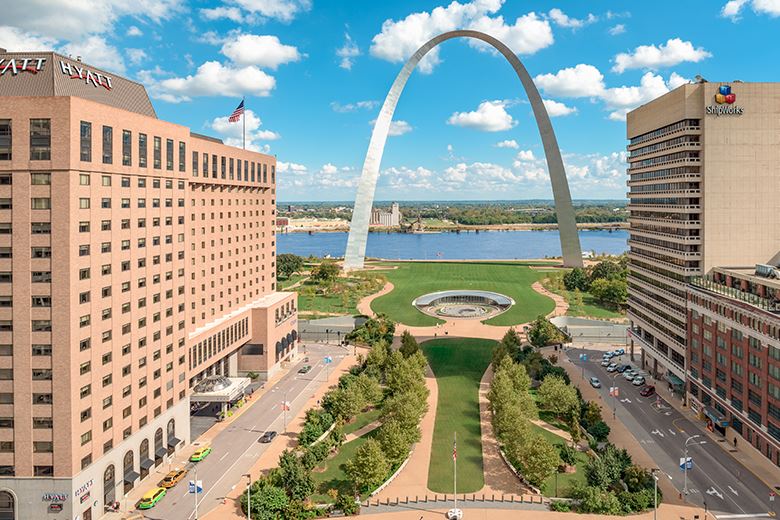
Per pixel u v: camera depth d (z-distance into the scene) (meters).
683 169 104.12
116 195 74.25
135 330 78.44
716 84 98.94
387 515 69.62
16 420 66.31
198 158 105.56
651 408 106.19
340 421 97.44
